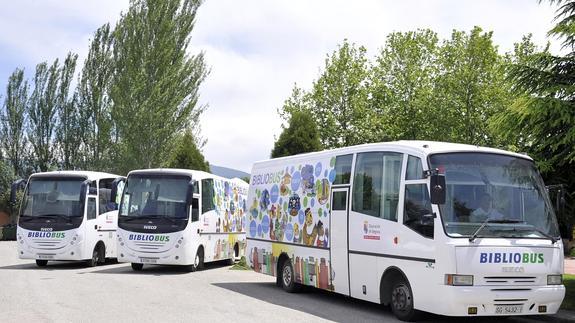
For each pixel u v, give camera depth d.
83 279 17.83
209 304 12.86
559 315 11.20
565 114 11.97
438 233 10.39
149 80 44.41
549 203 11.20
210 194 22.77
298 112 32.66
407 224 11.20
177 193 20.97
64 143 58.75
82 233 21.83
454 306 10.05
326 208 13.95
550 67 12.91
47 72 60.06
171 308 12.15
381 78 41.47
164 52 44.09
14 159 61.25
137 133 43.97
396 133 39.31
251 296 14.52
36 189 22.22
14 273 19.73
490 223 10.51
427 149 11.13
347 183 13.28
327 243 13.78
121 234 20.73
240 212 26.45
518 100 12.82
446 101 37.53
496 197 10.81
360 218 12.63
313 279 14.33
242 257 24.52
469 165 10.97
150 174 21.23
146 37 44.25
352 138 35.94
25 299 13.19
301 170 15.28
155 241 20.39
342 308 12.93
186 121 45.59
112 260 25.91
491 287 10.16
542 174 13.14
